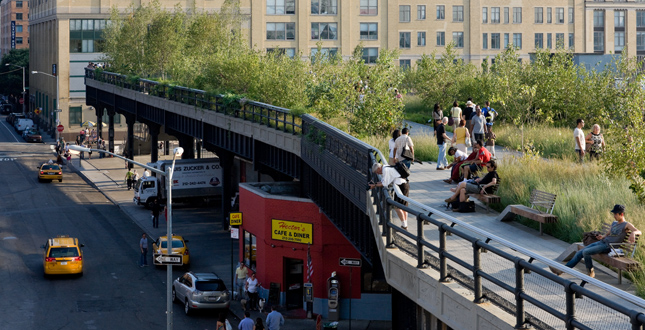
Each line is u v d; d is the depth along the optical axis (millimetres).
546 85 42781
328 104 37906
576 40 112188
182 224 53625
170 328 27641
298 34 104375
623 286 13055
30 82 136875
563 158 27266
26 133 107500
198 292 32375
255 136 41531
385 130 38094
